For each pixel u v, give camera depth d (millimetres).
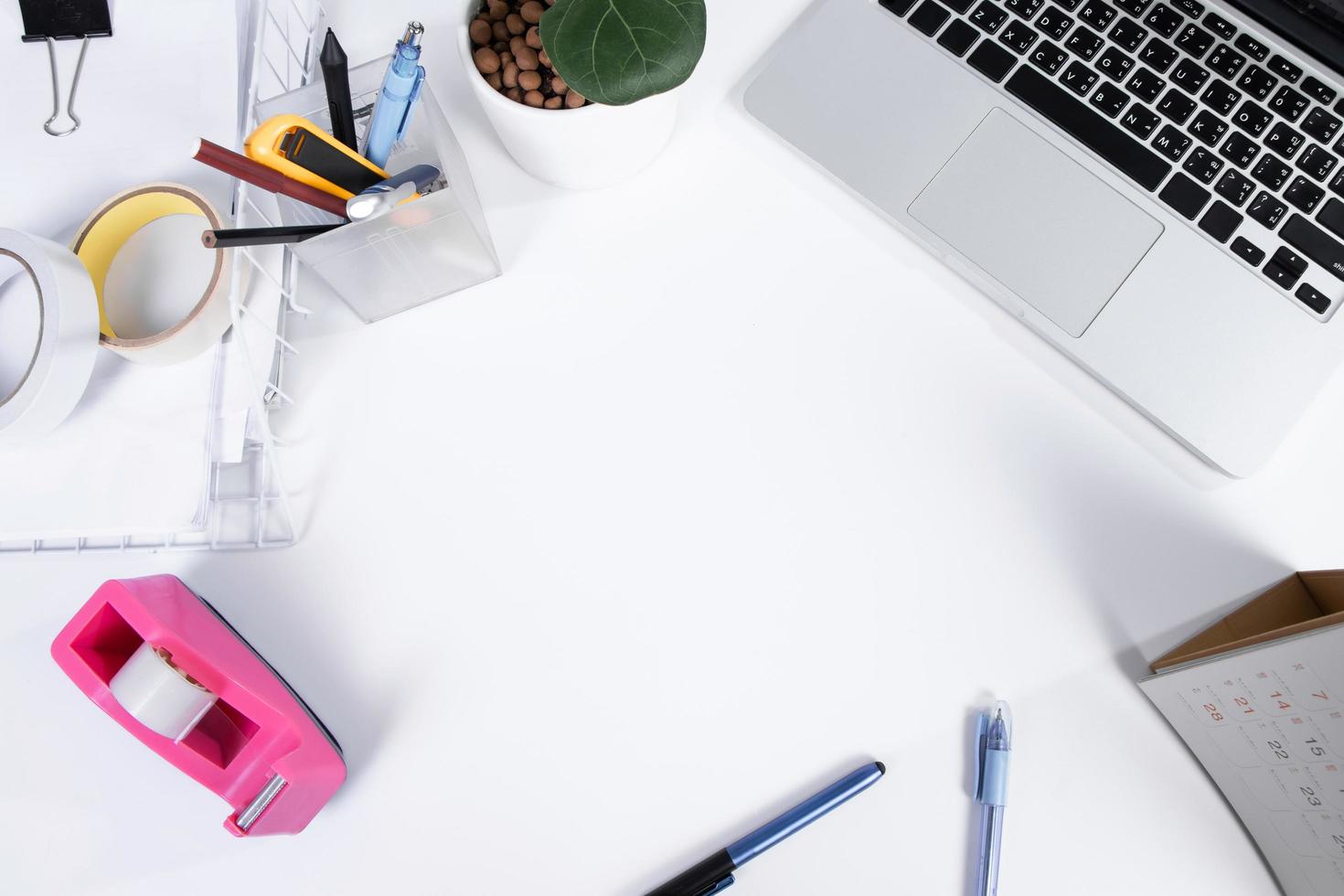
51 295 436
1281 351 504
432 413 539
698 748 496
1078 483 521
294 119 402
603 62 419
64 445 468
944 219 535
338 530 523
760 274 554
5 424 433
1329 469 513
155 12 543
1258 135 525
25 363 466
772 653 505
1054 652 501
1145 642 500
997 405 532
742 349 544
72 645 430
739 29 582
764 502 523
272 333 492
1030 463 524
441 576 517
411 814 492
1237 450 498
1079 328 517
